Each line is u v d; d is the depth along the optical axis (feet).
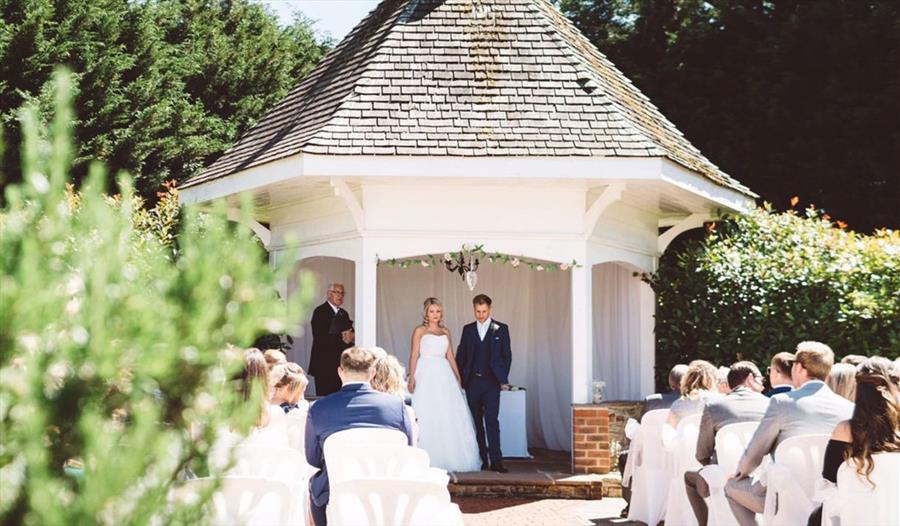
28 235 7.18
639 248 46.52
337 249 42.39
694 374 29.94
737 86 77.20
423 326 40.50
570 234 40.52
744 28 78.23
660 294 45.39
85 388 6.76
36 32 68.33
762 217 45.19
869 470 19.11
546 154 38.37
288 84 95.04
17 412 6.69
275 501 18.84
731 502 24.03
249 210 7.35
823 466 20.27
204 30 91.35
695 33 79.10
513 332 51.85
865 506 19.36
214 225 7.36
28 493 6.41
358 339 40.22
